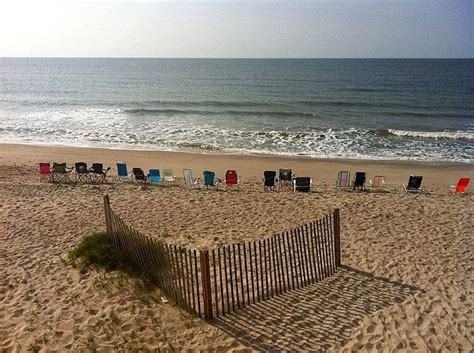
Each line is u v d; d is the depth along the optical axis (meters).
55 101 51.22
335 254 9.73
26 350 6.62
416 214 13.73
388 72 105.69
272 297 8.14
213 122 35.38
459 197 16.47
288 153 25.14
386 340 6.88
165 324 7.23
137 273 8.78
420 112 41.84
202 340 6.82
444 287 8.81
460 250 10.86
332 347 6.67
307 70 116.31
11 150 25.69
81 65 159.50
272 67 134.38
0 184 17.45
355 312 7.72
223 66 144.38
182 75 100.00
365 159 24.02
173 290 7.84
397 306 7.96
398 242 11.30
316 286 8.75
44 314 7.60
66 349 6.64
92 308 7.71
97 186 17.44
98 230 11.96
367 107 45.50
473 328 7.30
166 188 17.41
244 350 6.56
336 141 28.36
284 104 47.50
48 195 15.79
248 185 18.33
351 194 16.59
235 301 7.92
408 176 20.72
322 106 46.34
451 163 23.33
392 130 31.47
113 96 57.22
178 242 11.12
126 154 24.70
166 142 27.83
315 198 15.54
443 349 6.71
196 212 13.71
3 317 7.55
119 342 6.79
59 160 23.28
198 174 20.59
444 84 73.12
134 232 8.85
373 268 9.70
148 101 50.34
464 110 43.59
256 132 30.70
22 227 12.24
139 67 141.25
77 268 9.25
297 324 7.27
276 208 14.14
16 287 8.62
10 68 137.75
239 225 12.47
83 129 32.38
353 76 92.81
